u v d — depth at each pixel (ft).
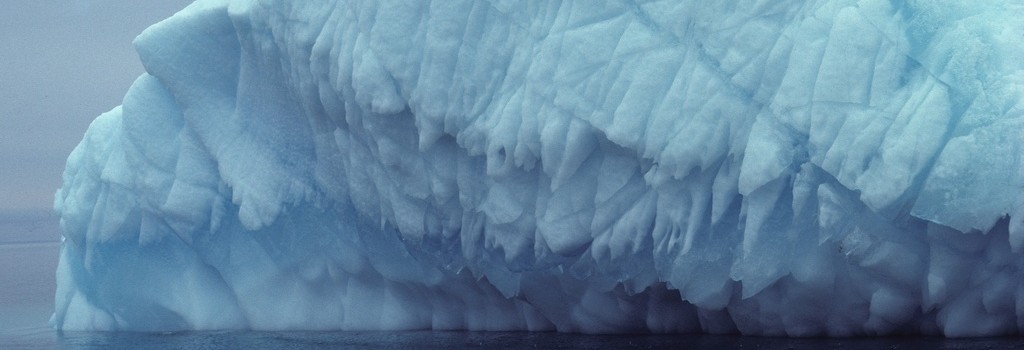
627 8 39.42
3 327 63.31
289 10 46.98
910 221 35.14
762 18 37.50
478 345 41.78
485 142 41.86
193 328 53.01
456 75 42.24
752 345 37.37
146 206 52.85
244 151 50.85
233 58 51.29
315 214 49.52
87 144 57.41
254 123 50.83
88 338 52.95
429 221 45.29
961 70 35.12
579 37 39.70
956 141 34.19
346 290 49.90
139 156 52.75
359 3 44.21
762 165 36.32
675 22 38.58
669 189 38.47
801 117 36.19
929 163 34.60
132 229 53.98
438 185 43.91
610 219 40.01
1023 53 35.40
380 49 43.42
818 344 36.52
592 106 39.29
